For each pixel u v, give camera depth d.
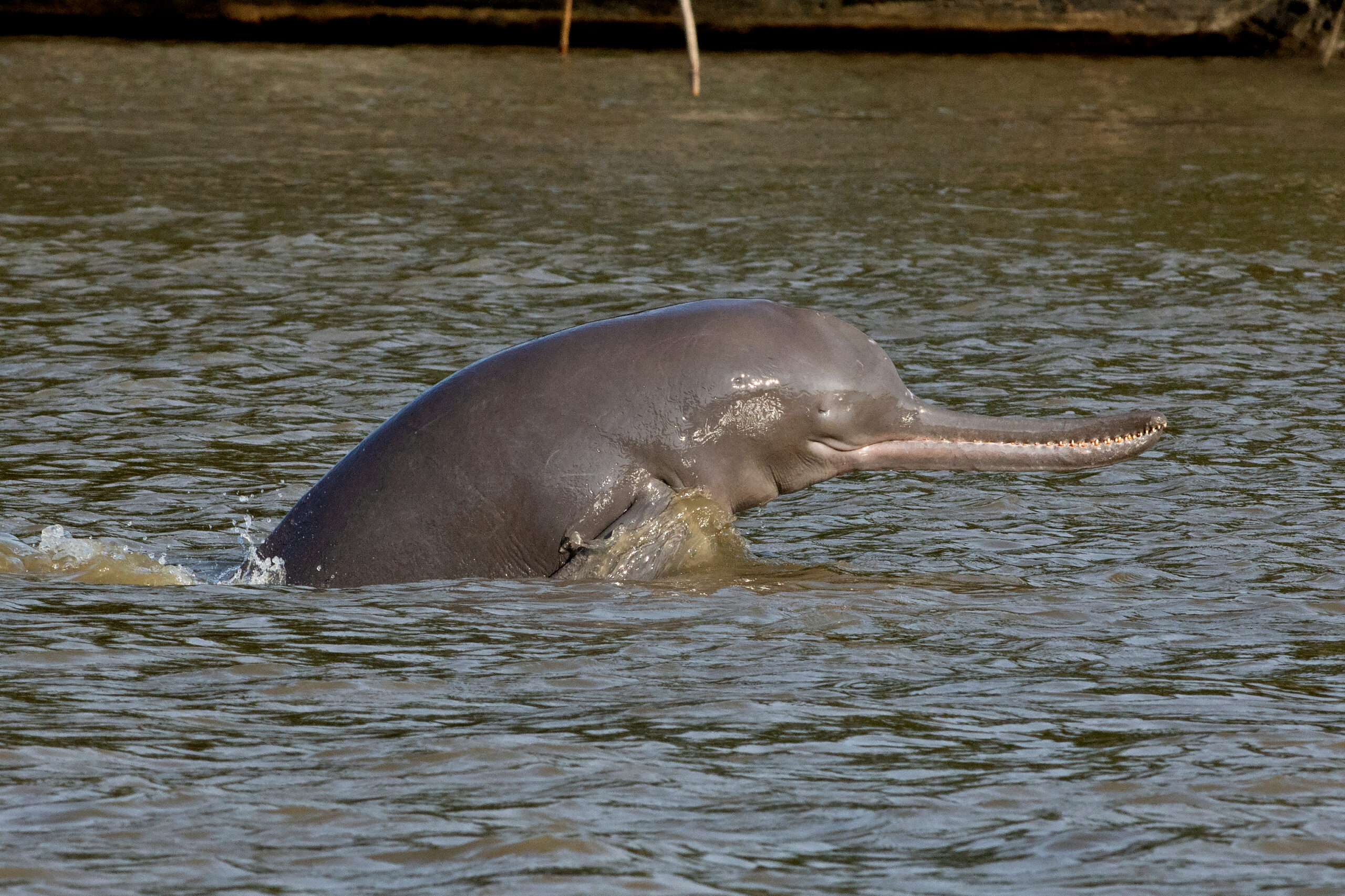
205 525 39.97
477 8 160.75
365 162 102.75
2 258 73.44
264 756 23.33
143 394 52.06
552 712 25.64
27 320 62.22
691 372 35.47
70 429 48.00
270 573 35.69
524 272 72.50
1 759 22.86
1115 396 53.53
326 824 20.69
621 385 35.44
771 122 121.94
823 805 21.66
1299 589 34.78
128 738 23.98
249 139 110.88
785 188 95.81
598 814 21.11
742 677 27.77
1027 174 102.12
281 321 62.84
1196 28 162.25
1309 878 19.34
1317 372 56.72
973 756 23.73
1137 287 71.12
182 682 26.86
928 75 148.62
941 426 36.94
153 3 161.38
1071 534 39.62
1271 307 67.25
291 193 91.75
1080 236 82.81
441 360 57.31
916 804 21.70
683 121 121.81
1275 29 162.25
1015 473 45.25
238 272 71.94
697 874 19.19
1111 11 161.38
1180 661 29.17
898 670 28.34
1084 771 23.08
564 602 32.75
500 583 34.31
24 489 42.12
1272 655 29.62
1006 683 27.61
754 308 36.69
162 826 20.56
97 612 31.27
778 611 32.28
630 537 34.66
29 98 126.56
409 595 33.28
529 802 21.50
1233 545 38.34
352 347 59.00
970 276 72.94
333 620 31.19
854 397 36.31
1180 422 50.31
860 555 37.84
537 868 19.20
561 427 35.25
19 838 20.08
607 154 107.12
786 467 36.56
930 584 35.06
